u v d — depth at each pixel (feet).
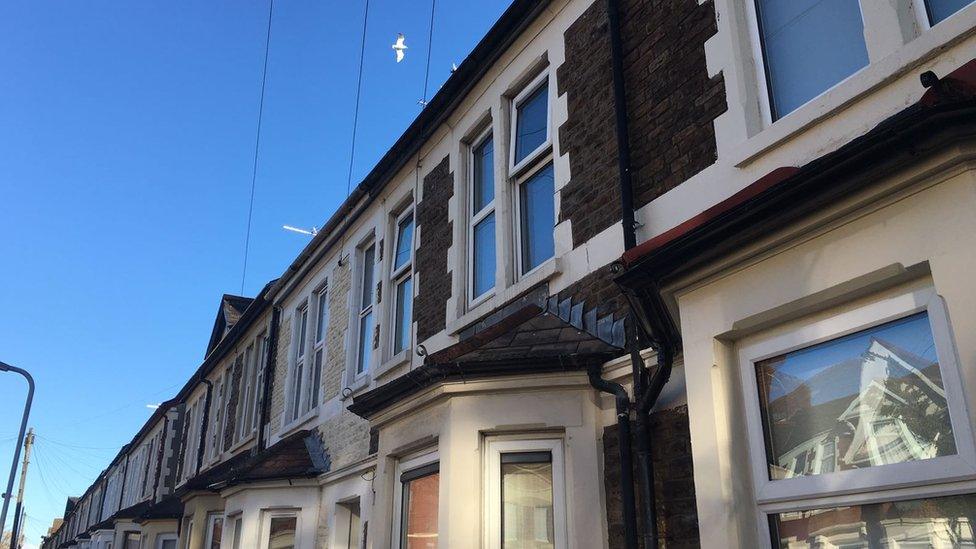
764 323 12.10
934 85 8.98
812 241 11.19
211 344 66.95
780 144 14.47
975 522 9.40
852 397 11.10
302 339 42.83
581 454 16.80
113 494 110.73
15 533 84.79
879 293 10.75
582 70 21.36
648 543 14.69
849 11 14.57
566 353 17.11
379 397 21.31
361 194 35.12
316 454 34.22
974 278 9.12
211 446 57.16
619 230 18.33
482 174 27.07
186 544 41.83
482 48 25.68
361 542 27.25
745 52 16.17
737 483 11.91
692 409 12.66
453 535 17.08
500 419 17.60
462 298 25.41
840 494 10.69
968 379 8.99
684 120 17.15
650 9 19.08
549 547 17.02
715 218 11.63
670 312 13.93
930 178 9.73
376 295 32.71
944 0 12.81
